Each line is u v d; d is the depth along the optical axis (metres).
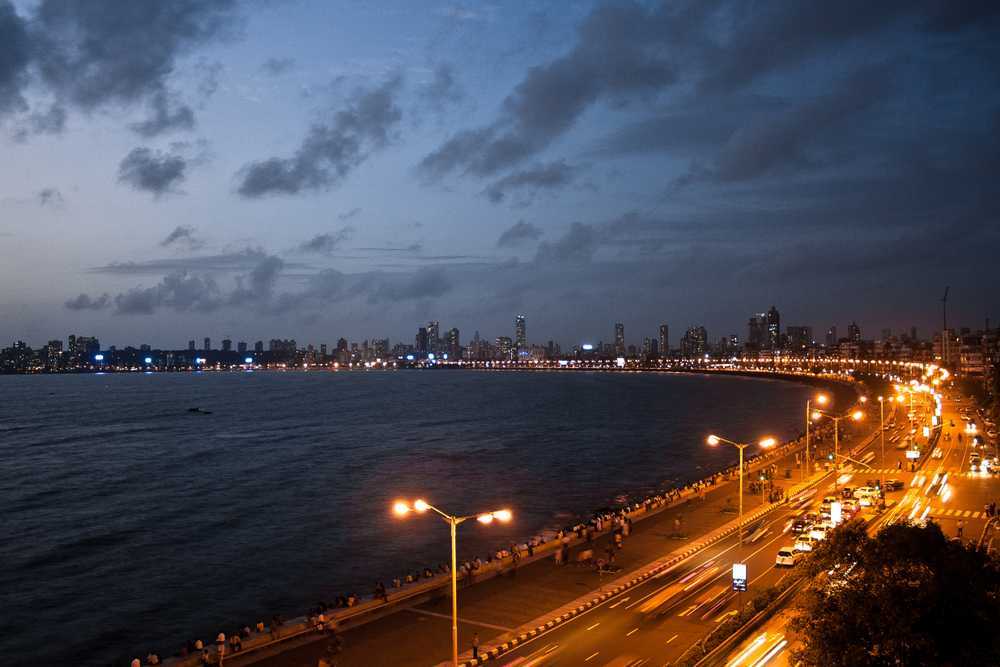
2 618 75.62
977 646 32.75
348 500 130.12
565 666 49.09
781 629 51.94
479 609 61.44
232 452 193.12
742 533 81.06
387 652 52.97
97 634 71.31
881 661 33.16
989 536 75.25
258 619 74.56
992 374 156.50
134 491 141.38
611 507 121.12
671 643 52.53
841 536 39.66
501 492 135.50
